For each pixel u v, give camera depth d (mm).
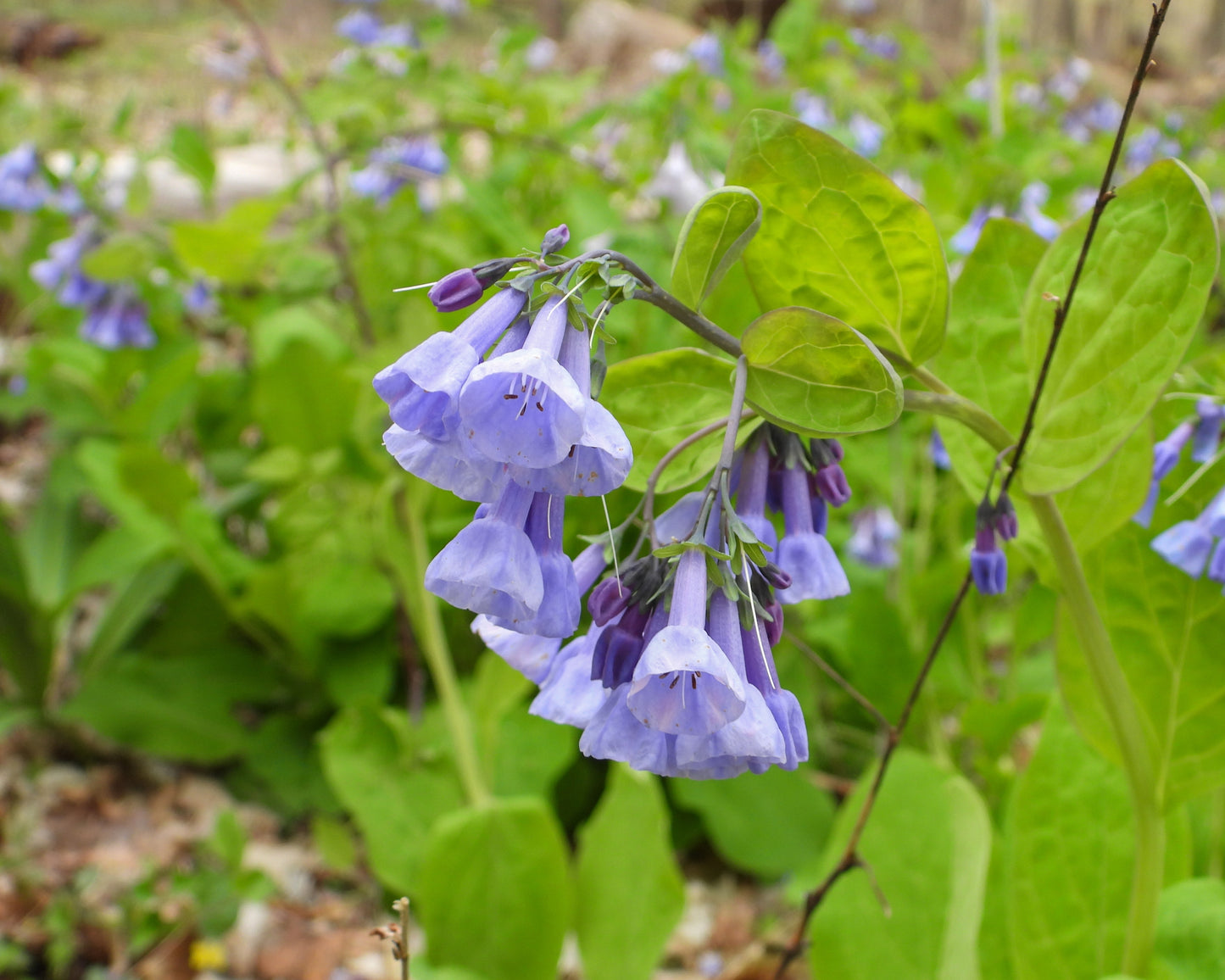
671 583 199
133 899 433
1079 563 262
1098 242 250
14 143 732
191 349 573
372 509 496
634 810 368
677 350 241
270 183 1002
